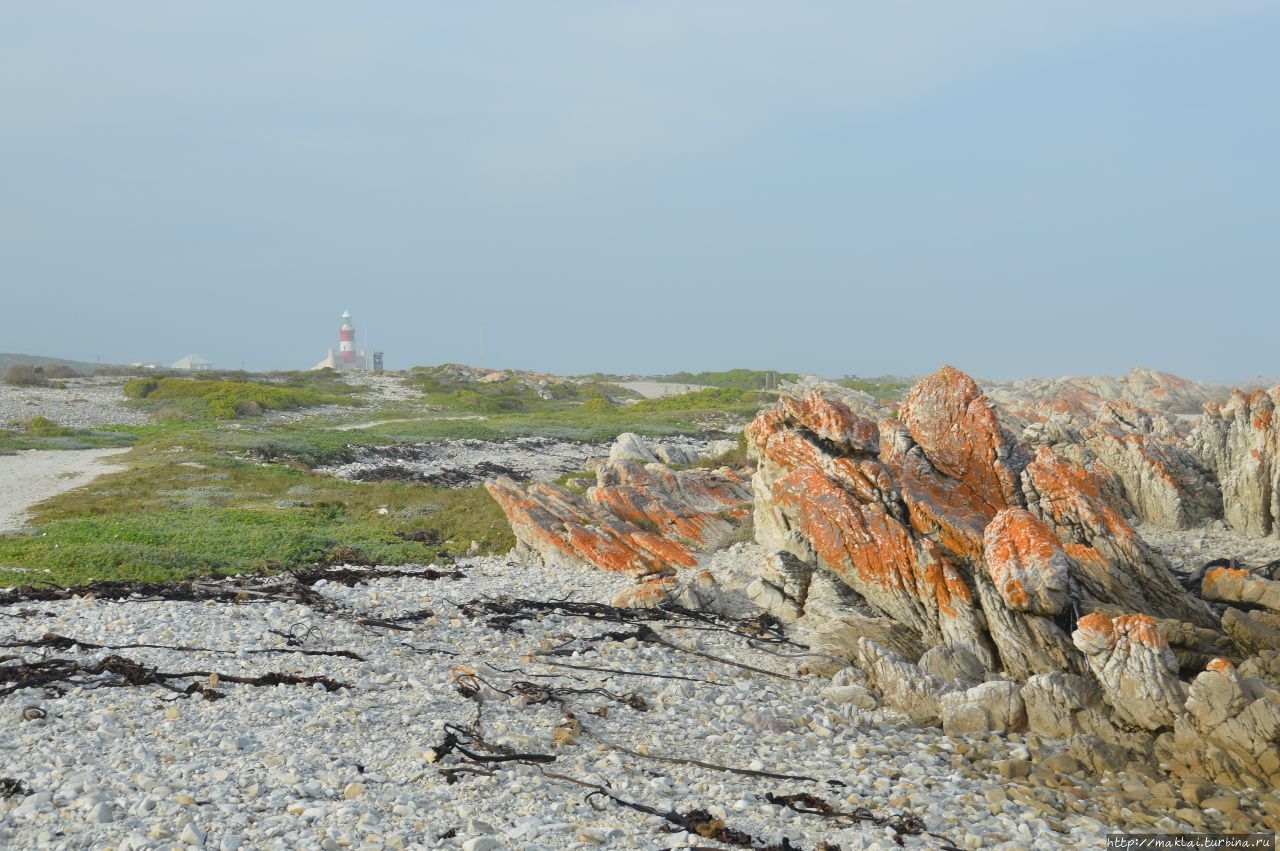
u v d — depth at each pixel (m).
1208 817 11.33
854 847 9.82
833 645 17.00
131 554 23.97
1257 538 21.14
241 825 9.45
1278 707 12.23
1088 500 17.94
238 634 16.52
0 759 10.87
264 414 76.44
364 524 32.03
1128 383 75.19
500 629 18.22
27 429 61.31
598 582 22.84
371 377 115.06
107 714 12.34
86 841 8.96
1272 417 21.56
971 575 17.19
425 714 13.11
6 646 15.03
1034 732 13.73
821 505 18.98
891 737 13.45
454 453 59.62
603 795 10.73
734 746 12.73
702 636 17.92
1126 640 13.51
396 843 9.22
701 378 156.75
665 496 28.14
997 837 10.34
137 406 75.50
